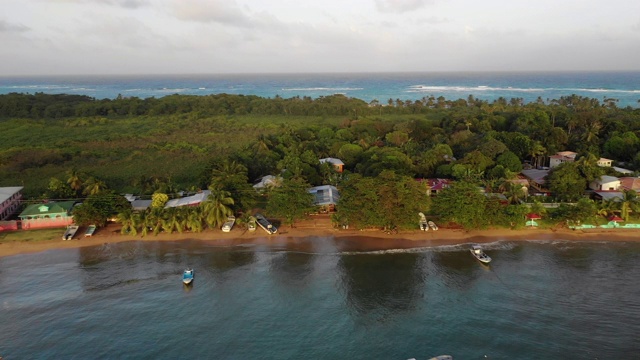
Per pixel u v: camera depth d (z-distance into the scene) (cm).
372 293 6069
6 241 7838
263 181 10444
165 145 14925
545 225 8181
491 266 6775
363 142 13038
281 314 5609
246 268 6862
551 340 5006
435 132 14888
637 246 7406
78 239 7925
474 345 4944
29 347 5034
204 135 16538
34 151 13412
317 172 10838
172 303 5897
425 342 5012
